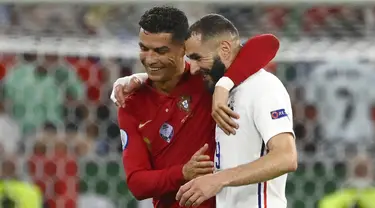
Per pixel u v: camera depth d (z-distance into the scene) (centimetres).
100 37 2216
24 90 2244
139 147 1428
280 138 1260
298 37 2167
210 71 1343
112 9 2273
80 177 2233
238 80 1306
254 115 1291
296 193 2195
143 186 1388
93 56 2209
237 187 1316
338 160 2189
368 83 2177
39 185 2231
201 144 1412
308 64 2188
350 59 2152
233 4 1911
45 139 2236
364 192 2112
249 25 2198
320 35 2169
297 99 2195
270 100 1284
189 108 1412
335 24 2205
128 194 2223
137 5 1970
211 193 1213
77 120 2247
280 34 2170
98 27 2270
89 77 2236
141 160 1419
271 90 1295
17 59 2238
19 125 2245
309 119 2197
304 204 2195
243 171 1222
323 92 2189
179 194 1232
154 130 1423
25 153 2236
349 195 2106
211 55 1330
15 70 2242
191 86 1418
